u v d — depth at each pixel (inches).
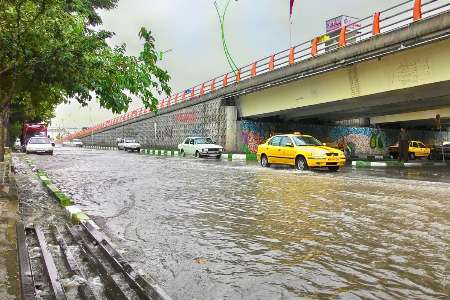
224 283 170.1
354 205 348.5
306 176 617.3
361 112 1323.8
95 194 431.2
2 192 362.6
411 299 151.3
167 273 183.0
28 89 387.2
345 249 217.6
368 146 1732.3
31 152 1378.0
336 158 740.0
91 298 148.3
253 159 1198.3
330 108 1179.3
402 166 981.2
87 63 340.5
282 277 176.2
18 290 139.9
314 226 271.0
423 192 426.6
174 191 451.5
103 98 353.1
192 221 293.0
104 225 282.7
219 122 1472.7
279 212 321.1
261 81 1196.5
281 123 1489.9
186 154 1425.9
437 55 743.7
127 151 2030.0
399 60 823.1
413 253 209.2
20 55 331.6
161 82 327.6
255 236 247.3
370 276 176.1
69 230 262.8
